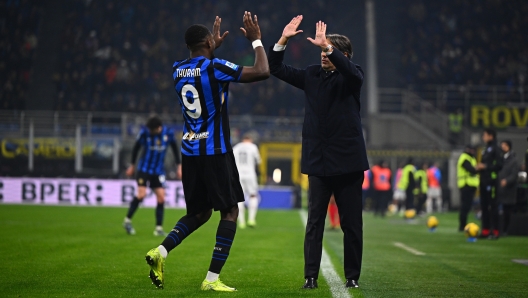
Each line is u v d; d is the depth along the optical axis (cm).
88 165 9419
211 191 1998
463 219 5519
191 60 2019
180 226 2030
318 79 2159
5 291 1998
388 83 12681
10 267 2561
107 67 12044
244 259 3047
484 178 4831
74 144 9356
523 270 2822
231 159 2038
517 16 13538
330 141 2127
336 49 2038
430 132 10900
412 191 8050
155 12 13238
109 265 2667
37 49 12238
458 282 2417
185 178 2053
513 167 5081
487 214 4847
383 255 3438
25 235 4097
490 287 2297
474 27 13425
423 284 2350
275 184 10138
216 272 2050
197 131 2009
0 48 12181
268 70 1984
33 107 11662
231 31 13212
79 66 12131
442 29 13538
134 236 4222
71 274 2391
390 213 9444
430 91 12119
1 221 5394
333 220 5591
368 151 10306
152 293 1973
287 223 6119
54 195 8975
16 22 12531
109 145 9406
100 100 11512
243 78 1969
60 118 9944
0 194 8956
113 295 1934
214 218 6488
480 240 4650
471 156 5519
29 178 8981
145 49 12519
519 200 5219
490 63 12838
